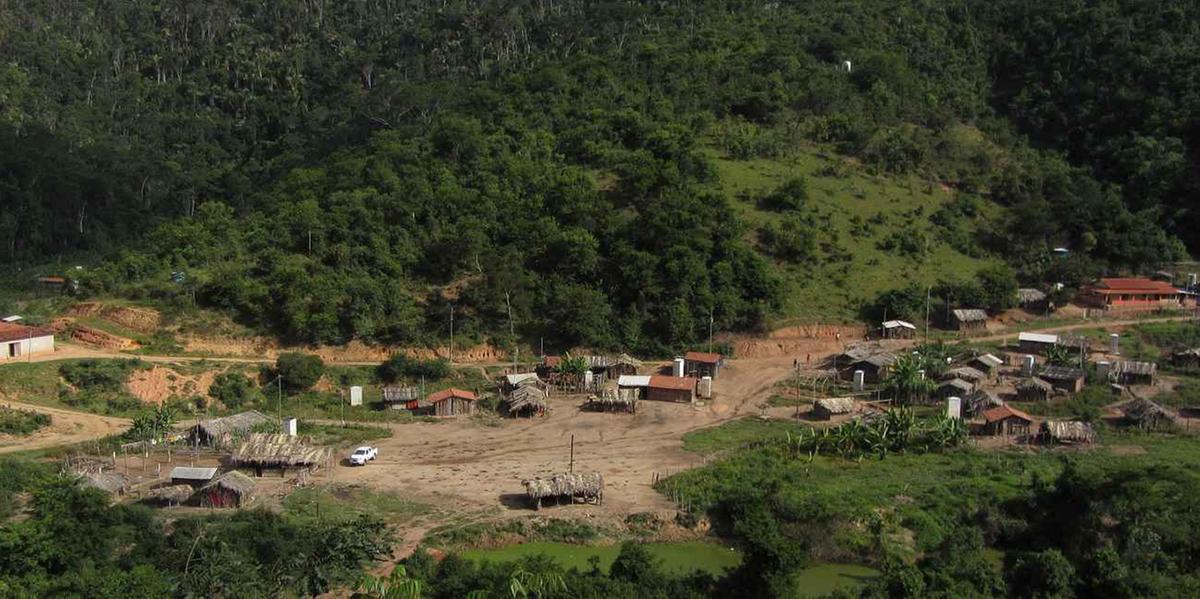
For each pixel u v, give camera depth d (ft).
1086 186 553.23
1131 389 371.76
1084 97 636.89
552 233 452.35
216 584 187.32
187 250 458.50
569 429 345.10
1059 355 393.91
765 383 394.93
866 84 637.30
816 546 244.22
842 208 520.01
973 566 208.85
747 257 444.55
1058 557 205.26
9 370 349.61
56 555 203.10
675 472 298.15
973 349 413.80
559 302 423.23
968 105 643.86
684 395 375.66
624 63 636.89
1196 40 647.15
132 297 425.69
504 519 261.24
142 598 175.42
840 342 432.25
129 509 238.68
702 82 613.52
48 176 642.63
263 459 290.35
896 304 442.91
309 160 647.97
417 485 287.07
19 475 266.36
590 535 255.09
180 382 362.53
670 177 484.74
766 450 310.04
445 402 358.84
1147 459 298.97
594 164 523.70
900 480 282.56
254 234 462.19
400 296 421.59
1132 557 220.02
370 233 452.76
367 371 390.01
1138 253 512.63
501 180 495.00
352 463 302.86
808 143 587.68
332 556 205.05
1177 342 424.46
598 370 397.60
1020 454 306.35
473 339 416.26
